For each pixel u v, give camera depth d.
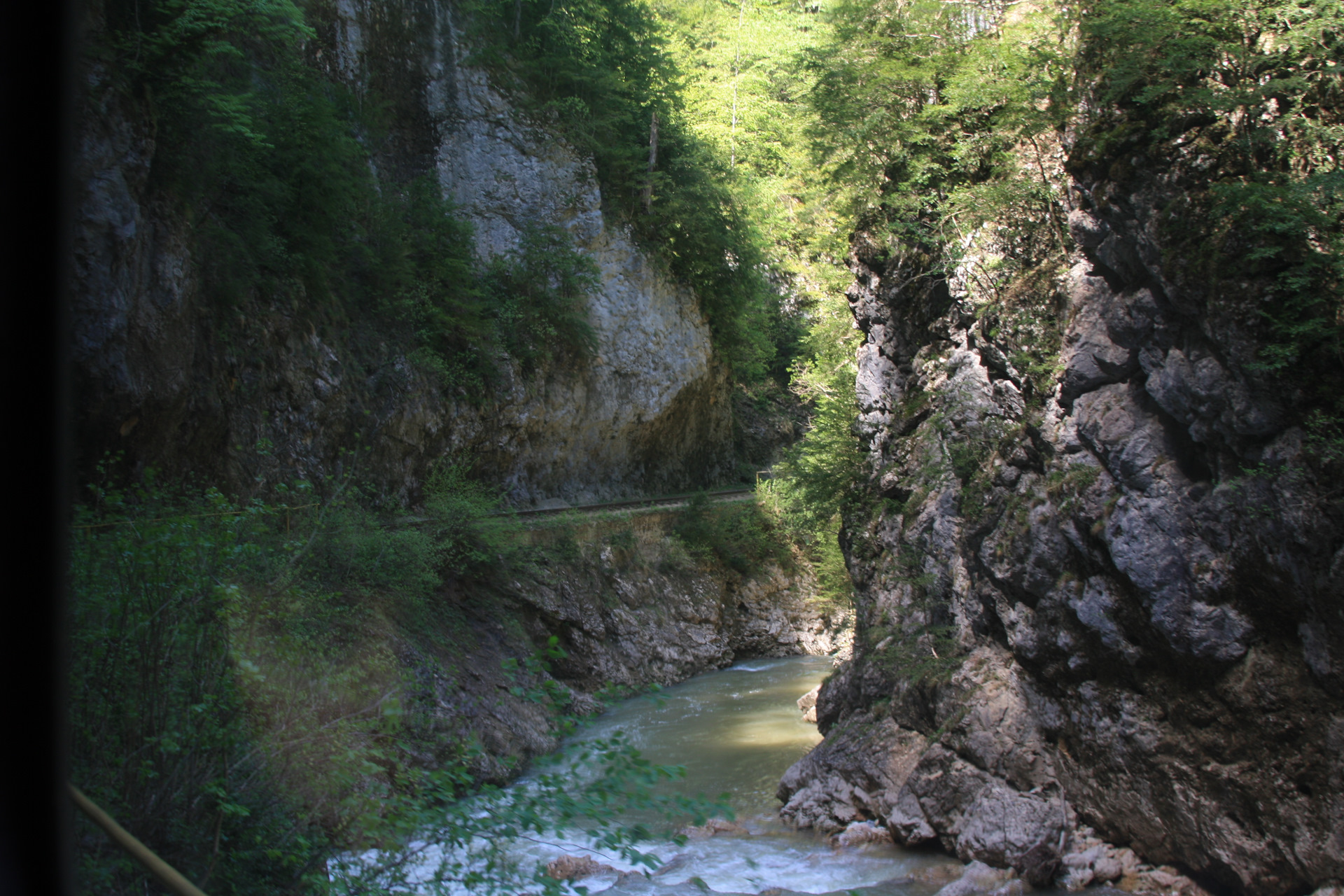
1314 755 9.56
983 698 13.50
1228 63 11.20
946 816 13.07
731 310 41.47
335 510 17.12
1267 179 10.16
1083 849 11.98
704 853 13.23
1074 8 13.73
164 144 15.18
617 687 6.74
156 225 14.62
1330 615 9.22
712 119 51.25
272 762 6.91
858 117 18.39
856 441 21.50
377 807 6.20
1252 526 9.93
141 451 14.11
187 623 7.20
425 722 11.49
